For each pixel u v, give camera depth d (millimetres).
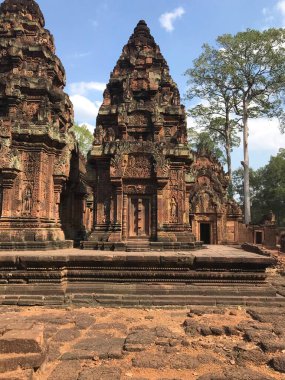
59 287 8781
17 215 12562
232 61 30297
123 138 13789
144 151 13117
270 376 4586
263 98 31531
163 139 13938
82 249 12672
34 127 12953
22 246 11969
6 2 15469
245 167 30641
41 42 15062
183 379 4516
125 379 4488
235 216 26625
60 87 16375
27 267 8977
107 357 5199
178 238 12836
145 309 8281
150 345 5688
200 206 25734
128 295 8680
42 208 13094
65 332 6289
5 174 12484
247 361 5047
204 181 26359
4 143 12594
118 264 9117
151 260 9023
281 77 29453
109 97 14516
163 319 7379
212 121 34688
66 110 15938
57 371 4656
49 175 13555
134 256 9016
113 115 14219
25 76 14125
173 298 8609
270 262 8859
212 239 25484
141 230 12961
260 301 8516
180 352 5422
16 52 14031
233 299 8570
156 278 9070
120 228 12664
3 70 14422
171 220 13219
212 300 8555
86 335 6223
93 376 4484
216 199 25672
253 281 8961
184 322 6988
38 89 13844
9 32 14844
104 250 12359
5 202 12438
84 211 19969
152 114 13844
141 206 13094
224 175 28188
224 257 8977
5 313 7719
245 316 7570
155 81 14648
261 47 29297
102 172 13484
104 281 9102
